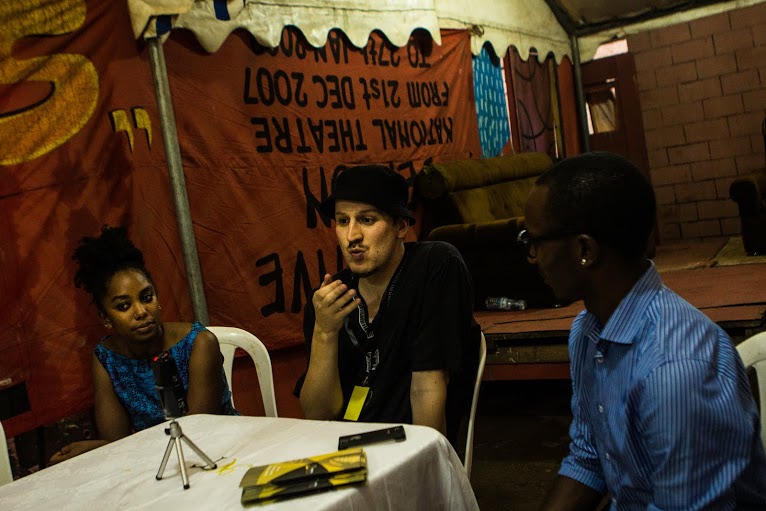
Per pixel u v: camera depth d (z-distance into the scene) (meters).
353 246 2.05
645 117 8.83
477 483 3.42
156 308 2.26
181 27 3.66
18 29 3.01
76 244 3.14
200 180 3.73
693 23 8.43
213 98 3.85
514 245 4.84
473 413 2.14
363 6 4.96
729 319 3.64
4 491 1.53
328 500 1.20
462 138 6.15
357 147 4.84
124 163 3.34
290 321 4.10
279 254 4.09
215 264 3.75
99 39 3.30
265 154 4.11
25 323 2.94
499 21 6.98
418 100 5.57
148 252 3.40
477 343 2.15
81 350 3.12
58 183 3.11
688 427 1.09
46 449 3.02
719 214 8.59
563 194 1.23
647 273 1.25
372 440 1.44
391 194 2.08
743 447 1.09
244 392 3.84
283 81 4.31
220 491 1.31
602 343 1.26
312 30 4.52
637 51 8.75
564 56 8.58
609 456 1.30
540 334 3.94
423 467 1.37
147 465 1.55
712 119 8.50
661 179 8.85
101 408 2.27
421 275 2.08
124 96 3.37
